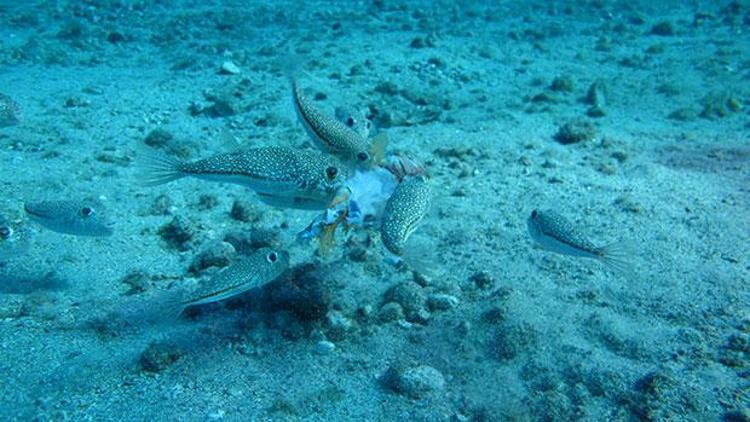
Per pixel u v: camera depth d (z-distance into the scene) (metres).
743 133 1.07
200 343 0.44
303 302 0.46
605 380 0.41
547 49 1.74
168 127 0.98
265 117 1.01
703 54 1.71
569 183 0.78
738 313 0.48
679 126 1.11
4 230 0.49
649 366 0.43
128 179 0.75
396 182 0.42
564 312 0.49
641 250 0.59
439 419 0.38
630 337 0.46
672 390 0.40
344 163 0.44
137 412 0.37
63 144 0.85
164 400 0.38
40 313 0.46
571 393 0.41
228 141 0.45
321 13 2.25
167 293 0.50
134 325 0.46
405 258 0.38
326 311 0.47
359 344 0.46
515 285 0.53
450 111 1.14
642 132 1.05
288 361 0.44
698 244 0.60
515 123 1.07
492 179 0.79
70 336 0.44
